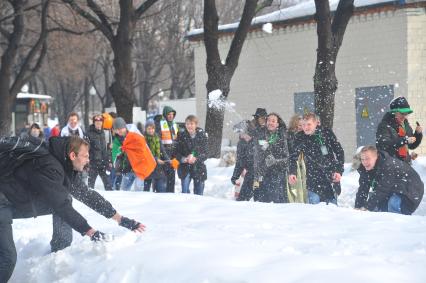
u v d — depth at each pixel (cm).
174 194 1055
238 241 627
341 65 2334
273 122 1170
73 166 627
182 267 552
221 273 520
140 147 1420
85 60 4772
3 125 2755
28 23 3831
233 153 1988
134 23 2322
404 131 1055
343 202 1373
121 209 892
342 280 483
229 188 1633
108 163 1523
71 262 620
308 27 2448
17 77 2820
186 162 1408
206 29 2105
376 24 2231
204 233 677
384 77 2219
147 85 5353
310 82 2461
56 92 6366
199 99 2862
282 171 1163
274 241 628
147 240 645
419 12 2144
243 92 2695
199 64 2850
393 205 923
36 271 629
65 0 2356
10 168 610
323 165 1069
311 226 721
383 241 629
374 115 2256
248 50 2664
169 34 4934
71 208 620
